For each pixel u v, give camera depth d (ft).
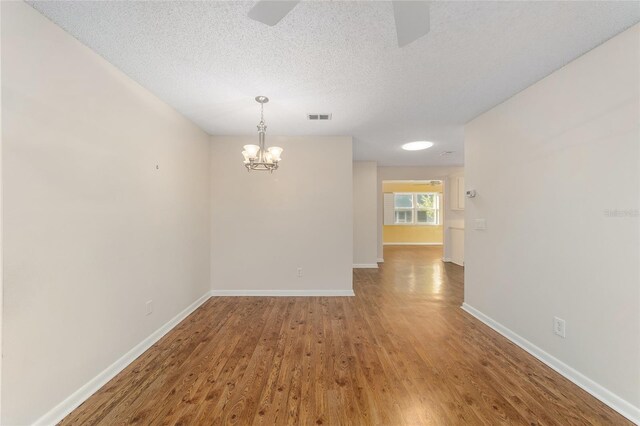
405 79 7.48
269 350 7.93
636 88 5.24
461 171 22.57
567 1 4.69
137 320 7.70
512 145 8.51
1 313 4.45
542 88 7.39
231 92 8.25
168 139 9.27
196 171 11.43
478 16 5.05
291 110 9.68
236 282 13.06
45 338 5.10
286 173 13.03
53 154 5.29
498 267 9.18
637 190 5.23
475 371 6.88
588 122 6.14
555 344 6.96
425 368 7.01
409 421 5.24
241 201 13.00
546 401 5.78
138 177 7.75
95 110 6.26
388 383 6.39
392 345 8.23
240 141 12.94
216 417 5.34
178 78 7.43
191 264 11.00
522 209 8.10
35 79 4.95
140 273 7.84
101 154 6.45
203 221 12.15
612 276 5.64
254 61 6.61
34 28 4.91
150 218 8.31
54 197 5.31
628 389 5.34
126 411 5.51
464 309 11.30
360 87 7.93
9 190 4.56
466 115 10.18
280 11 3.94
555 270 6.98
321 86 7.87
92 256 6.19
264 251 13.05
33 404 4.88
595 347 5.96
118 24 5.30
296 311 11.08
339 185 13.09
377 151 16.63
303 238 13.09
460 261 21.03
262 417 5.34
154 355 7.66
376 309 11.35
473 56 6.37
